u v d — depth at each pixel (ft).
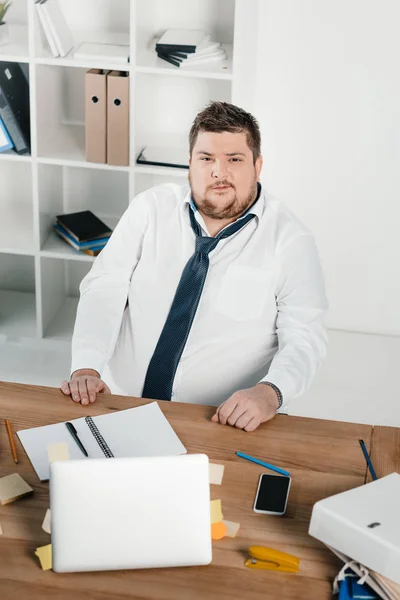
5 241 11.01
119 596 4.41
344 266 12.09
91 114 10.17
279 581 4.54
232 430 5.81
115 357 7.35
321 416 10.44
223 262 7.00
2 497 5.04
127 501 4.57
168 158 10.52
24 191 11.88
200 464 4.64
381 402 10.80
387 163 11.39
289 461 5.50
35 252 10.89
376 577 4.38
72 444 5.57
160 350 7.06
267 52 10.98
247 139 6.73
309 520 4.99
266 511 5.02
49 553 4.63
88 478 4.55
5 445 5.57
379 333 12.38
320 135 11.35
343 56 10.88
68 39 10.30
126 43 10.49
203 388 7.11
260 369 7.13
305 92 11.14
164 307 7.12
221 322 7.00
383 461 5.55
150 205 7.29
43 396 6.15
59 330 11.61
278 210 7.15
